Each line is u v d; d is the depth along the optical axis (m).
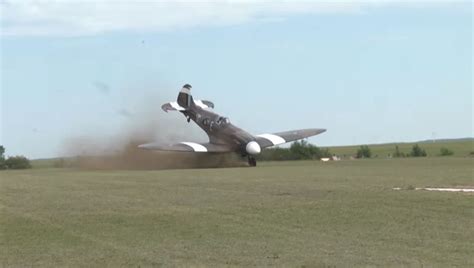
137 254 16.45
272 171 47.00
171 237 18.55
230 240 17.95
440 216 20.83
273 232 18.97
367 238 17.84
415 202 23.98
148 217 22.08
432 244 16.92
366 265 14.94
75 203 26.28
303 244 17.25
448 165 52.47
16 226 20.73
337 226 19.67
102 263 15.59
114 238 18.55
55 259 16.08
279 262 15.38
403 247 16.67
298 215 21.78
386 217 20.94
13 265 15.51
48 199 28.06
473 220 20.00
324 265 15.01
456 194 26.28
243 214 22.28
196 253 16.45
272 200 25.78
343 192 28.12
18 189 33.62
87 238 18.62
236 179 37.75
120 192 30.59
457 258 15.43
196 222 20.86
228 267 15.01
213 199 26.61
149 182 36.59
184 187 32.50
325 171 45.91
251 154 59.41
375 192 27.80
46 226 20.67
